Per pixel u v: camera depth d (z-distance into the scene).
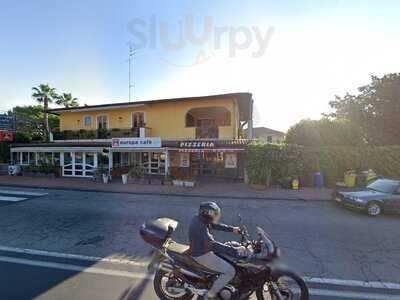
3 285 4.04
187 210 9.43
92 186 15.02
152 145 17.91
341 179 15.45
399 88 20.05
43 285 4.05
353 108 22.86
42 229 7.03
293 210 9.61
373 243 6.12
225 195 12.39
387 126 20.19
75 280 4.22
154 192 13.09
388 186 9.46
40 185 15.29
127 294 3.80
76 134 22.67
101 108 22.59
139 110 22.25
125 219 8.10
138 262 4.96
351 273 4.57
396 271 4.66
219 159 19.56
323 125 16.92
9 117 29.31
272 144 15.34
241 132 26.27
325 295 3.84
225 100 20.00
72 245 5.86
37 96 34.16
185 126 20.92
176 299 3.64
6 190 13.93
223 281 3.27
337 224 7.75
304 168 15.37
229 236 6.55
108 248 5.69
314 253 5.47
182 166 20.28
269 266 3.28
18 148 21.31
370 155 15.30
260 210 9.60
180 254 3.53
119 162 20.42
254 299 3.59
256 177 15.25
